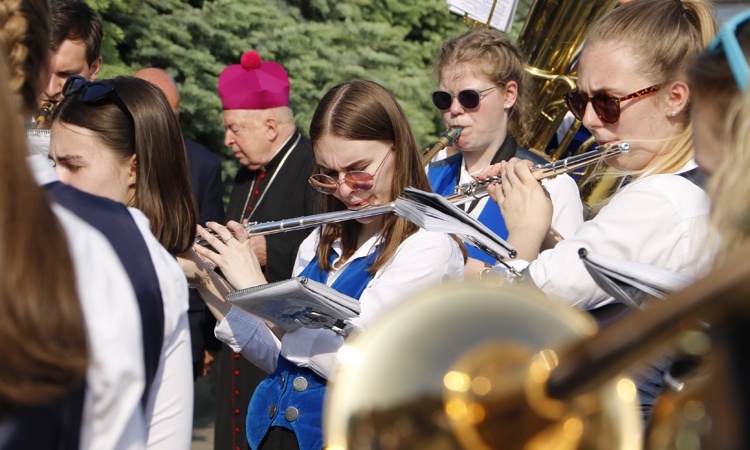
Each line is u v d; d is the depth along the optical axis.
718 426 1.27
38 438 1.38
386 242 3.00
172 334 1.96
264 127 5.10
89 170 2.63
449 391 1.51
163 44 6.58
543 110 4.41
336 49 7.42
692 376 1.42
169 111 2.75
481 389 1.50
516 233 3.11
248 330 3.16
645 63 2.71
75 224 1.61
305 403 2.92
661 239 2.47
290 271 4.94
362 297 2.88
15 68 1.65
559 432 1.46
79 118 2.64
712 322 1.25
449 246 3.00
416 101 7.75
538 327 1.53
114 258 1.64
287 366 3.03
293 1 7.54
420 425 1.51
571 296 2.58
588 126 2.86
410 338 1.54
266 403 3.04
